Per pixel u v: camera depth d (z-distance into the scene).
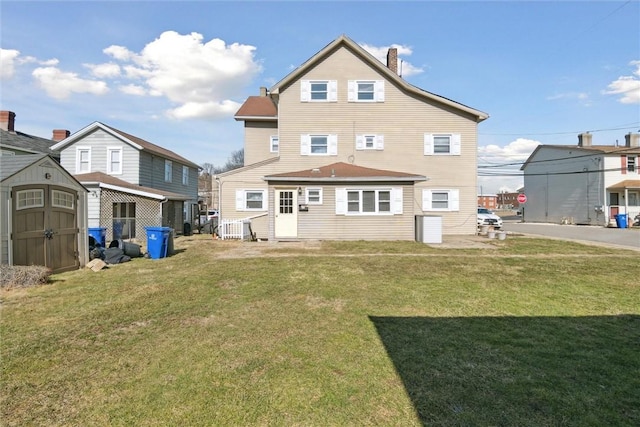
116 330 4.42
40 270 7.15
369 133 18.02
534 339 4.09
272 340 4.06
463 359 3.55
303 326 4.53
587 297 5.95
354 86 17.98
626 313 5.08
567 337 4.15
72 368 3.40
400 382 3.10
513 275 7.74
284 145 18.06
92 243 11.29
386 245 13.00
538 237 16.64
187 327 4.52
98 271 8.57
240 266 8.88
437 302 5.62
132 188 17.03
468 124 18.00
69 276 7.93
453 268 8.54
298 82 18.05
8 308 5.36
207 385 3.06
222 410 2.70
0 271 6.75
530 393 2.91
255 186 18.31
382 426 2.49
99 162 19.36
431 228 13.89
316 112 18.02
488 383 3.07
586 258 10.15
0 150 18.27
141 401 2.82
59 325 4.61
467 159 18.00
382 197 14.86
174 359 3.58
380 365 3.42
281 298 5.87
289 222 14.88
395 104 18.03
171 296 6.05
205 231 24.69
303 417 2.61
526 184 35.41
